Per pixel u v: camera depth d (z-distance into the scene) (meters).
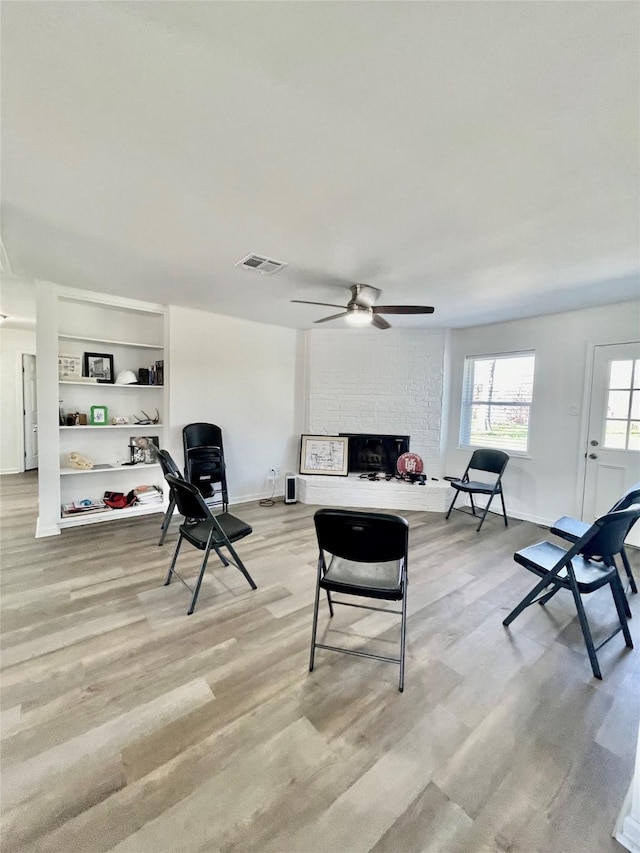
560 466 4.00
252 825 1.16
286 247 2.35
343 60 1.05
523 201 1.78
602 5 0.88
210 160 1.51
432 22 0.93
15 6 0.92
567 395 3.93
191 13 0.93
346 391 4.96
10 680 1.71
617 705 1.66
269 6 0.91
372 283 3.03
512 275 2.81
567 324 3.91
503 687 1.75
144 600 2.40
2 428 5.95
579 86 1.11
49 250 2.47
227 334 4.45
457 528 3.95
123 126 1.33
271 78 1.11
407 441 4.88
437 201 1.79
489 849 1.11
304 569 2.89
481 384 4.74
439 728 1.52
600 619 2.34
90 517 3.76
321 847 1.11
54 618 2.19
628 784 1.31
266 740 1.44
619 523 1.92
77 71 1.10
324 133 1.34
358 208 1.87
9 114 1.26
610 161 1.47
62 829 1.13
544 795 1.27
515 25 0.94
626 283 2.97
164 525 3.30
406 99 1.18
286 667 1.84
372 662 1.90
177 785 1.27
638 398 3.48
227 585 2.62
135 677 1.75
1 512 4.13
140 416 4.23
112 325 4.02
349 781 1.30
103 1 0.90
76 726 1.48
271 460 4.96
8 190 1.75
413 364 4.84
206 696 1.65
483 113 1.23
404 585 1.82
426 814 1.20
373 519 1.68
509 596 2.58
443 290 3.19
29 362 6.20
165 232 2.18
